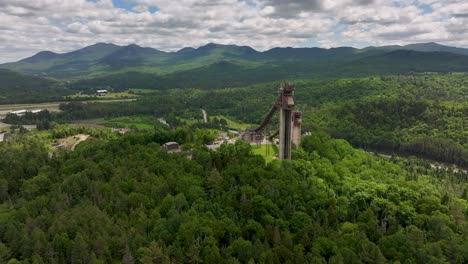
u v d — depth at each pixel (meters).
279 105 172.88
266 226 106.62
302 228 107.88
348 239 102.19
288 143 169.62
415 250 99.75
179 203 116.88
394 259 96.94
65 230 105.00
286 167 150.62
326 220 112.56
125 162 161.50
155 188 129.75
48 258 95.06
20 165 181.88
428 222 118.81
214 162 156.88
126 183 135.75
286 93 167.75
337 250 94.69
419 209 130.25
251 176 136.38
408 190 139.25
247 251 94.25
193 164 153.88
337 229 113.50
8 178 165.38
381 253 94.56
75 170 163.88
